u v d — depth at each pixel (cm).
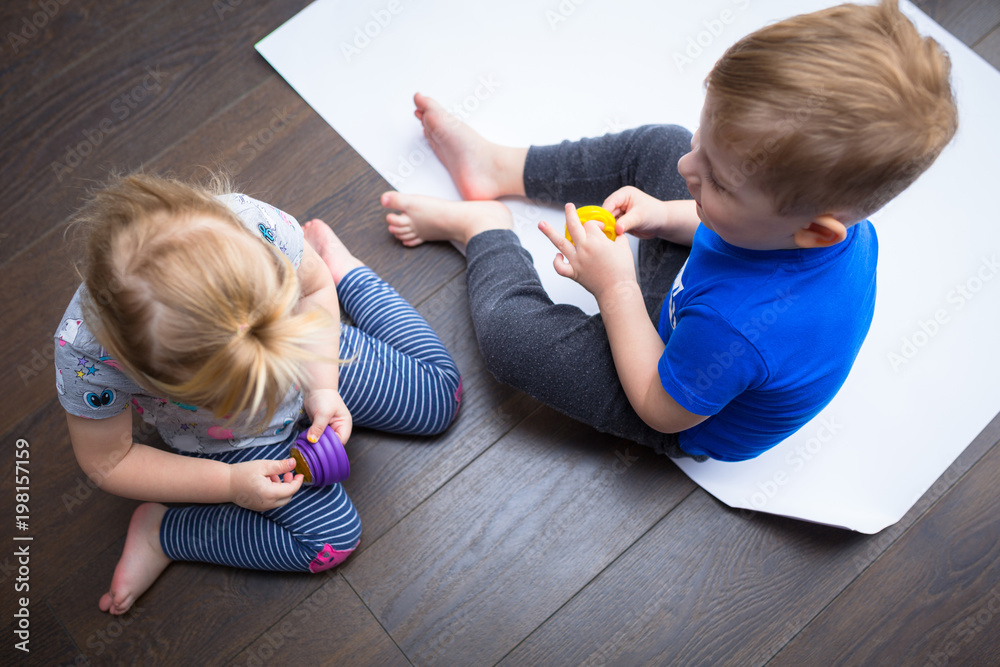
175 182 66
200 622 92
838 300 67
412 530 95
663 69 111
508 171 102
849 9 57
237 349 59
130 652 91
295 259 80
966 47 110
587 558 94
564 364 87
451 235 102
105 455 78
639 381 79
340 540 90
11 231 104
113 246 60
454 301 103
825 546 95
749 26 111
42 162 107
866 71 54
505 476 97
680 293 75
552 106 109
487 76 111
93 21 111
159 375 63
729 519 96
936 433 97
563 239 84
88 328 66
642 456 97
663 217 89
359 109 109
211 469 80
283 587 93
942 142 56
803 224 61
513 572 94
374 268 104
